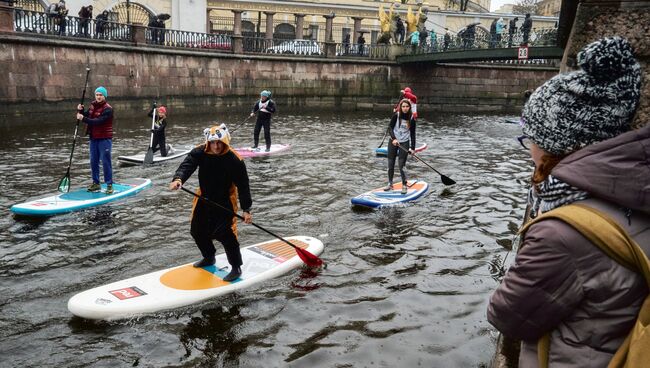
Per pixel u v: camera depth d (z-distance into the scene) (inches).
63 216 294.8
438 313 185.9
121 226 279.7
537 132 58.6
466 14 1610.5
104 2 1192.2
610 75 53.7
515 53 991.6
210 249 210.5
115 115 848.3
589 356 52.5
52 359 155.5
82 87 786.2
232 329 173.3
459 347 162.6
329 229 284.0
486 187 400.2
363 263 233.9
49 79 738.2
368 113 1151.0
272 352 159.8
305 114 1079.0
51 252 241.0
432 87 1299.2
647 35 111.0
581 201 53.8
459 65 1307.8
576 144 55.7
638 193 49.4
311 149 576.1
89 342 165.2
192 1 1290.6
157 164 461.4
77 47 773.9
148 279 201.0
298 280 212.8
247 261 222.7
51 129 675.4
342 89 1205.7
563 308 52.9
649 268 48.7
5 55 682.2
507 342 132.0
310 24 1508.4
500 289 57.9
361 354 158.4
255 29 1470.2
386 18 1285.7
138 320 178.1
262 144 618.2
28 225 278.1
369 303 192.9
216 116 970.1
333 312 185.8
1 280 210.1
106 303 180.4
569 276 51.8
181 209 315.6
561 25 246.2
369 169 462.3
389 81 1252.5
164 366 152.6
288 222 296.0
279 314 183.6
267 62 1096.2
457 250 253.0
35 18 738.8
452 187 396.5
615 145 50.7
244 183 194.9
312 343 165.2
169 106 947.3
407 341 166.2
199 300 190.4
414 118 356.8
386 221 300.0
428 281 214.2
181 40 987.3
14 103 697.6
